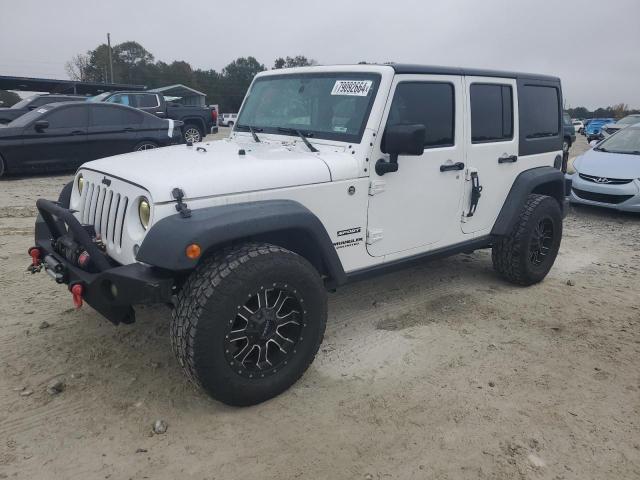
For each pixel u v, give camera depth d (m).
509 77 4.60
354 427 2.93
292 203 3.10
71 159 10.30
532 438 2.88
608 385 3.42
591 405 3.19
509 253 4.87
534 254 5.04
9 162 9.73
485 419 3.03
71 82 25.08
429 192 3.98
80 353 3.57
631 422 3.04
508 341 3.98
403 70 3.63
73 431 2.82
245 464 2.63
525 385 3.39
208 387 2.84
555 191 5.34
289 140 3.92
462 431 2.92
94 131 10.45
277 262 2.89
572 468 2.67
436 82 3.92
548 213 4.95
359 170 3.47
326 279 3.53
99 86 24.83
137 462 2.62
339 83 3.77
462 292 4.93
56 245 3.36
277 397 3.17
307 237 3.26
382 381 3.39
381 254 3.78
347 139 3.58
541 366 3.63
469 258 5.96
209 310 2.71
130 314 3.05
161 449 2.71
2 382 3.22
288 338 3.14
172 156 3.45
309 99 3.92
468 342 3.94
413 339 3.96
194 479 2.53
